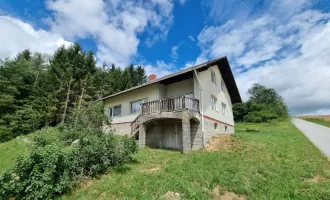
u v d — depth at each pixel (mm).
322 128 23984
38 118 20219
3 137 17922
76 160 5738
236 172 6539
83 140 6520
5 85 20969
